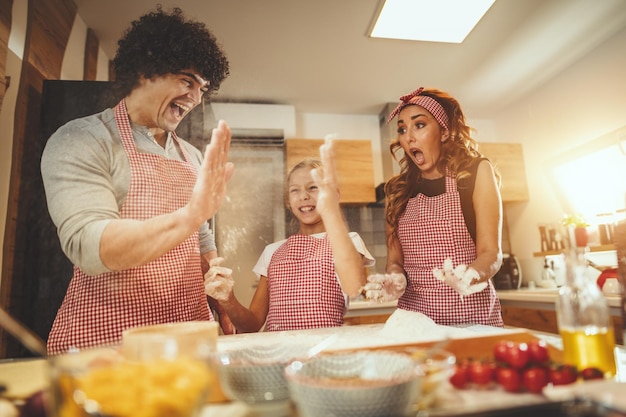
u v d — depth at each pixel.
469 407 0.45
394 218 1.59
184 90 1.39
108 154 1.23
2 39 1.44
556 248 2.68
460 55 2.45
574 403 0.43
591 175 2.55
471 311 1.37
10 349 1.48
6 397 0.56
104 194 1.16
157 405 0.39
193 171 1.42
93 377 0.41
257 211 2.75
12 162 1.53
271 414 0.52
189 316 1.31
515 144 3.06
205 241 1.49
